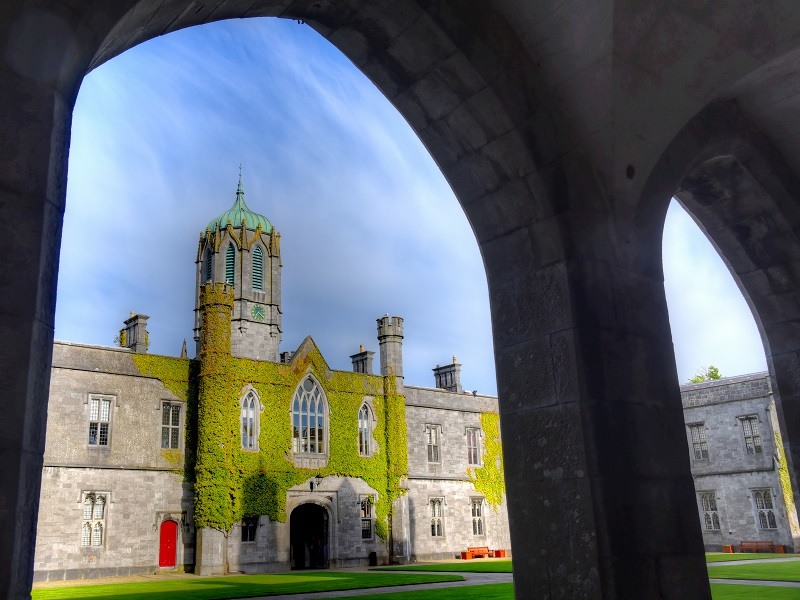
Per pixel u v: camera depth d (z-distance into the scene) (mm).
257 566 30547
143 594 17156
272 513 31781
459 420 41594
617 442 5668
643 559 5438
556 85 6523
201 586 20250
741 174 8461
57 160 3605
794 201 8742
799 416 8859
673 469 5977
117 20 4039
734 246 9336
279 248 51375
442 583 18172
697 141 7418
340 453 35188
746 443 40219
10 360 3195
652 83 6688
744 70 7254
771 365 9234
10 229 3311
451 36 5934
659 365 6273
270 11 5758
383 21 6031
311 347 35500
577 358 5777
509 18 6309
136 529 28938
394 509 36375
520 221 6414
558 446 5781
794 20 6793
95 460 28547
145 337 32844
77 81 3834
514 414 6195
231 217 51094
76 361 29016
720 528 40250
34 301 3328
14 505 3078
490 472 42094
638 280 6418
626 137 6660
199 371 32250
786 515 37875
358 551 34625
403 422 38031
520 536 5938
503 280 6527
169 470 30391
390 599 13156
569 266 6004
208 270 49625
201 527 29578
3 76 3414
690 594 5648
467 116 6387
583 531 5457
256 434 32344
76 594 17547
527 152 6188
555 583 5590
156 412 30703
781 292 9109
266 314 48688
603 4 5945
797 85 7797
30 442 3244
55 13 3643
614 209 6488
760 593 11414
